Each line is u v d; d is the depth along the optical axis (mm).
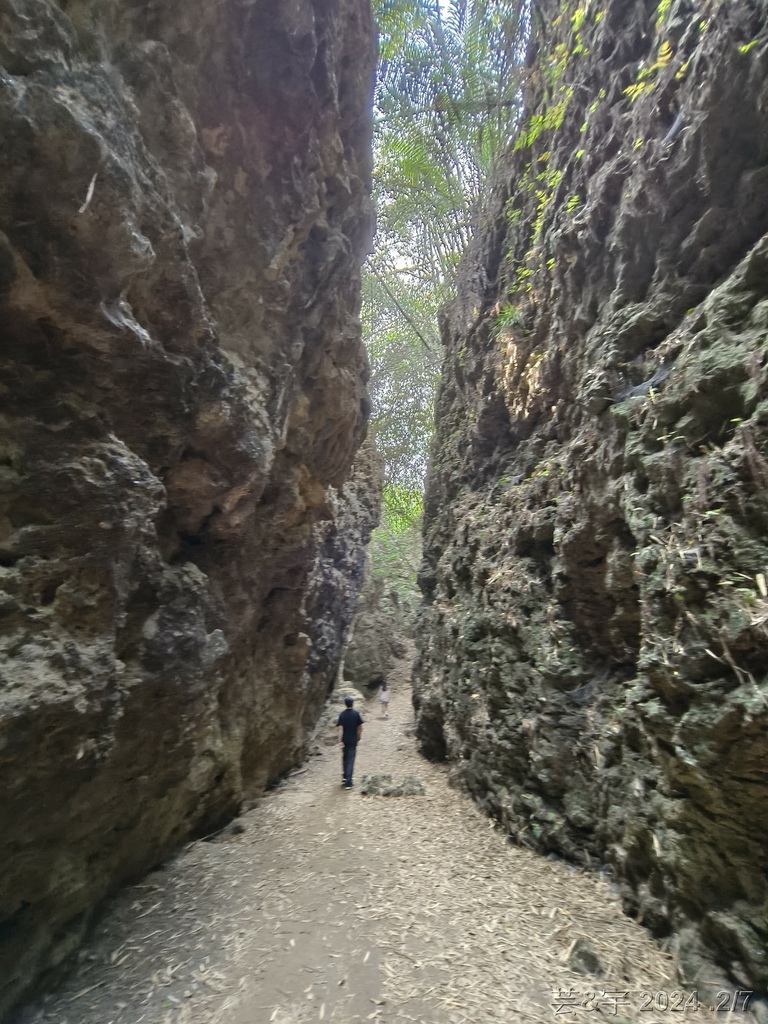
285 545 7383
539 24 8508
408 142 10336
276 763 8930
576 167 6812
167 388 4027
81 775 3416
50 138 2629
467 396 10992
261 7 4320
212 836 6547
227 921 4547
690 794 3822
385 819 7188
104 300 3207
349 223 6453
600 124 6270
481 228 10695
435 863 5758
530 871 5512
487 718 7480
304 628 9672
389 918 4570
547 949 4125
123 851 4785
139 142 3404
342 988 3664
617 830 4902
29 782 3068
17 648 2900
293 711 9289
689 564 3660
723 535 3471
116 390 3711
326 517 8344
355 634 20000
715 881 3742
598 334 5754
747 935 3438
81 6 3109
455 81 9445
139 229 3404
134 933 4348
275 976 3803
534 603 6684
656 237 5188
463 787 8320
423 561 13336
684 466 3992
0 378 3037
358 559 14727
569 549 5621
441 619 10578
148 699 4312
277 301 5469
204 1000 3561
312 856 5891
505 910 4715
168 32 3820
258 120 4754
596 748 5285
